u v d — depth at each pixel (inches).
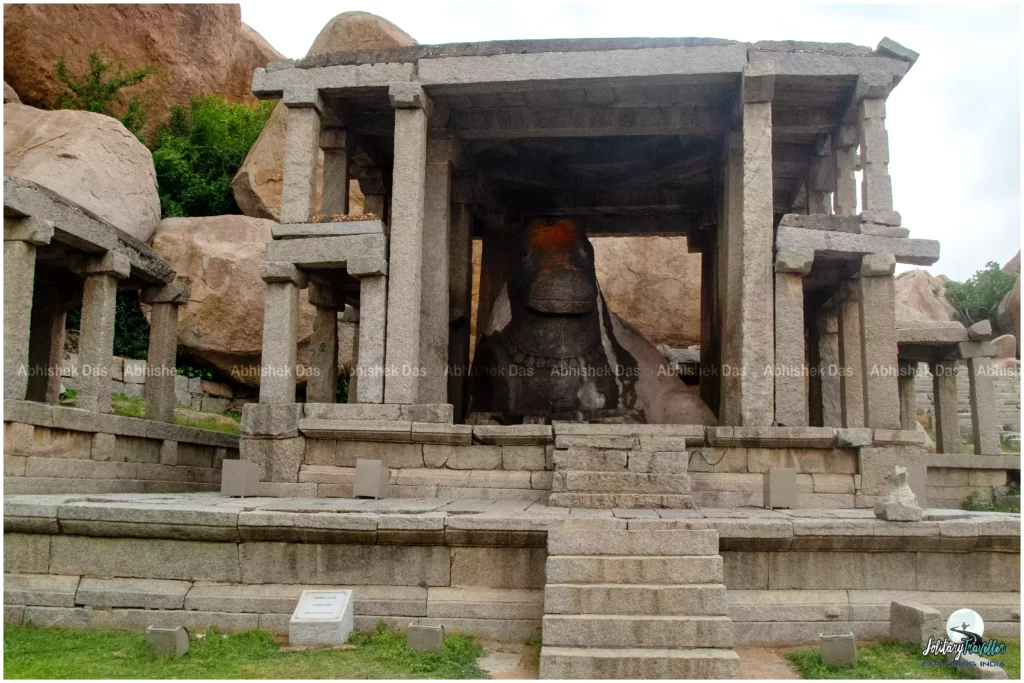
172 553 350.0
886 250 492.1
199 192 948.6
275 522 341.7
